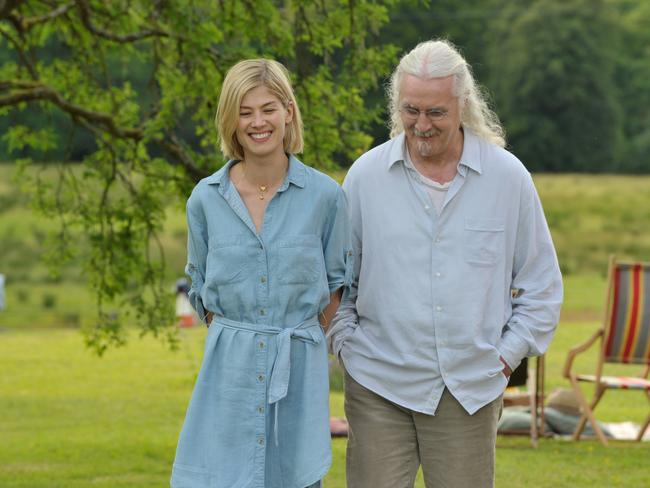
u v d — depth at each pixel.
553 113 126.25
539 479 15.31
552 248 8.98
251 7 18.75
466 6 124.19
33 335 44.97
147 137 19.84
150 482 16.72
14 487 16.31
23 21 20.09
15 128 22.78
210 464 8.45
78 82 22.28
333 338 8.97
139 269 22.33
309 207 8.45
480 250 8.66
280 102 8.37
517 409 20.12
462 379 8.64
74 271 79.44
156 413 24.98
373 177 8.84
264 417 8.38
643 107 129.50
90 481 16.81
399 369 8.72
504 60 125.81
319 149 18.91
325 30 19.41
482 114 8.88
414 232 8.69
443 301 8.62
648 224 102.00
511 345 8.75
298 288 8.41
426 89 8.33
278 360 8.31
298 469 8.37
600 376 18.08
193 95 19.09
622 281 17.88
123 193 24.95
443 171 8.74
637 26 129.50
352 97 19.56
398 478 8.84
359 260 8.98
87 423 23.66
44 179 23.42
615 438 18.92
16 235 91.31
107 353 36.97
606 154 126.56
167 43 20.28
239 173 8.54
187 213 8.63
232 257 8.39
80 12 19.14
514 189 8.76
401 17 112.69
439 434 8.76
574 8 125.62
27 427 23.19
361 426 8.88
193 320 44.91
